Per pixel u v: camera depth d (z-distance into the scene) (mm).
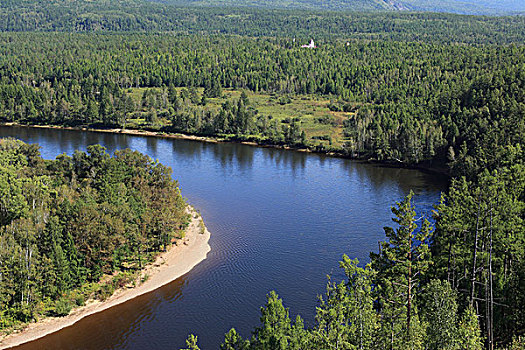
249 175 179000
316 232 122375
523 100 189000
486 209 75750
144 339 77875
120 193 111562
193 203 144375
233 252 109438
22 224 88250
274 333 59094
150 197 116062
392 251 66125
